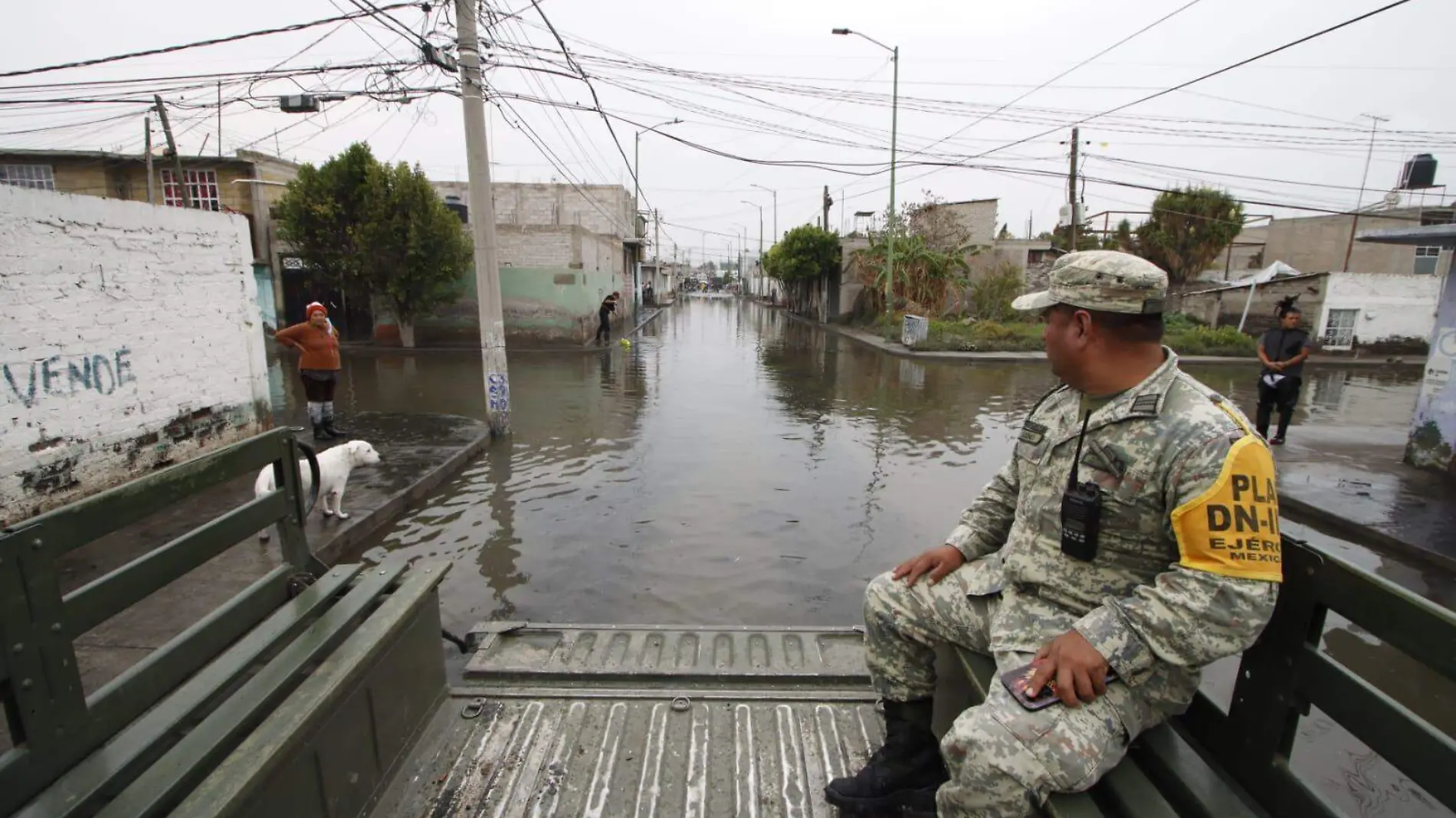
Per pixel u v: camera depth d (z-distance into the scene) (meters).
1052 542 1.87
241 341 7.56
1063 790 1.56
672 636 3.51
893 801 2.15
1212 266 31.30
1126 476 1.69
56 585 1.55
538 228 20.28
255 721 1.83
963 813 1.67
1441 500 6.81
